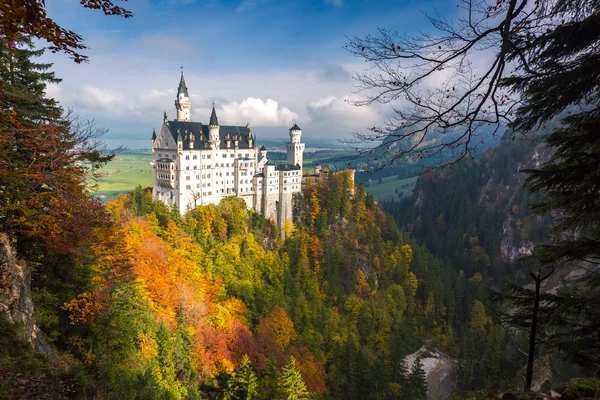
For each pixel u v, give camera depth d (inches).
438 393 4020.7
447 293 5654.5
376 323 4953.3
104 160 1453.0
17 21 479.5
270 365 2586.1
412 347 4845.0
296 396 2098.9
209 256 4352.9
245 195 5565.9
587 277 605.6
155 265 3083.2
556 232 602.2
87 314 1348.4
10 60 1362.0
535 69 497.7
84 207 1374.3
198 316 2979.8
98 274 1616.6
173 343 2175.2
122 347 1491.1
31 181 1216.8
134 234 3491.6
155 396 1451.8
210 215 4869.6
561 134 536.1
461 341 4857.3
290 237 5797.2
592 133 498.9
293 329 4050.2
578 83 486.3
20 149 1256.2
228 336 3152.1
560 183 537.3
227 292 4151.1
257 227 5482.3
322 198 6171.3
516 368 3467.0
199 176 5009.8
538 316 579.5
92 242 1509.6
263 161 6003.9
